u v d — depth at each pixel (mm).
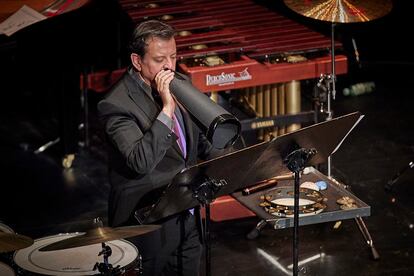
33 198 17656
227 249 15531
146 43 11289
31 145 19797
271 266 14977
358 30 22672
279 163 11531
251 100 16141
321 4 14383
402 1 22375
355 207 13242
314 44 15875
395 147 19281
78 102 18500
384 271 14711
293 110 16031
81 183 18250
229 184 11336
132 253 11336
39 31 17703
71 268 10938
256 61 15398
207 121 10609
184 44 15680
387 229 16031
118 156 11680
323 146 11680
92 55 18328
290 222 12984
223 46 15781
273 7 21875
